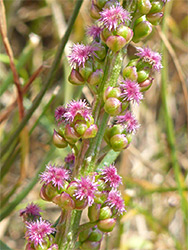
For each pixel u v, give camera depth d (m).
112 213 0.07
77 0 0.09
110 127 0.07
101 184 0.07
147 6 0.07
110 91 0.07
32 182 0.11
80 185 0.07
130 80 0.07
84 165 0.07
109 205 0.07
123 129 0.07
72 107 0.07
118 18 0.07
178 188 0.12
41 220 0.07
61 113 0.07
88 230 0.07
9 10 0.16
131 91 0.07
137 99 0.07
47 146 0.14
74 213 0.07
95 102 0.07
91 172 0.07
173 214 0.16
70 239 0.07
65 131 0.07
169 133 0.13
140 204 0.16
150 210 0.16
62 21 0.16
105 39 0.07
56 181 0.07
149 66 0.07
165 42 0.12
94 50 0.07
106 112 0.07
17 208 0.13
